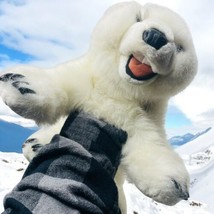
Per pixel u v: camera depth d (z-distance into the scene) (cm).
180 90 41
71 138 38
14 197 34
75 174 35
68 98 39
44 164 36
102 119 39
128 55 38
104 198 35
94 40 42
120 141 39
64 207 33
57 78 39
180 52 40
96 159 36
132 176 38
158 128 41
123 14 40
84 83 40
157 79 40
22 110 36
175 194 36
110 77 40
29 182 35
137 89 40
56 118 39
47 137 45
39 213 33
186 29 41
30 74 37
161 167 37
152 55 36
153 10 41
